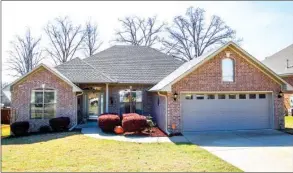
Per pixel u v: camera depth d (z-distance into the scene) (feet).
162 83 61.62
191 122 55.42
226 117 56.70
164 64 80.18
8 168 30.14
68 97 61.77
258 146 41.63
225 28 134.10
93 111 78.69
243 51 55.52
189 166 30.53
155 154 36.73
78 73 69.77
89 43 148.36
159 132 55.52
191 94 55.62
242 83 56.39
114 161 33.12
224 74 56.08
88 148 40.98
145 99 74.28
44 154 37.19
